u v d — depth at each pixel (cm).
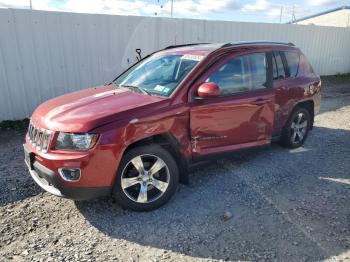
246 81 469
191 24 1007
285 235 339
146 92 423
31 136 389
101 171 344
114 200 406
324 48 1590
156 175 389
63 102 409
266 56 504
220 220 367
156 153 379
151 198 386
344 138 668
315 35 1516
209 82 414
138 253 313
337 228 351
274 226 355
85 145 336
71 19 787
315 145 619
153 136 388
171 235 341
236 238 335
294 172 494
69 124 345
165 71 453
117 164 352
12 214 376
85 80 841
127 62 898
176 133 392
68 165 333
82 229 350
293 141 586
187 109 399
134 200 375
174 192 399
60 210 385
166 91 408
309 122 610
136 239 334
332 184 455
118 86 475
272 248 319
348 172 496
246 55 474
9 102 748
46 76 784
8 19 712
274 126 527
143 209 381
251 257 307
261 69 493
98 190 349
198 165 430
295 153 574
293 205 399
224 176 477
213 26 1070
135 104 377
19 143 628
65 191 341
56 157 338
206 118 416
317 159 548
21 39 736
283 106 529
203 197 416
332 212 383
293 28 1404
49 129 351
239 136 459
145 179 379
